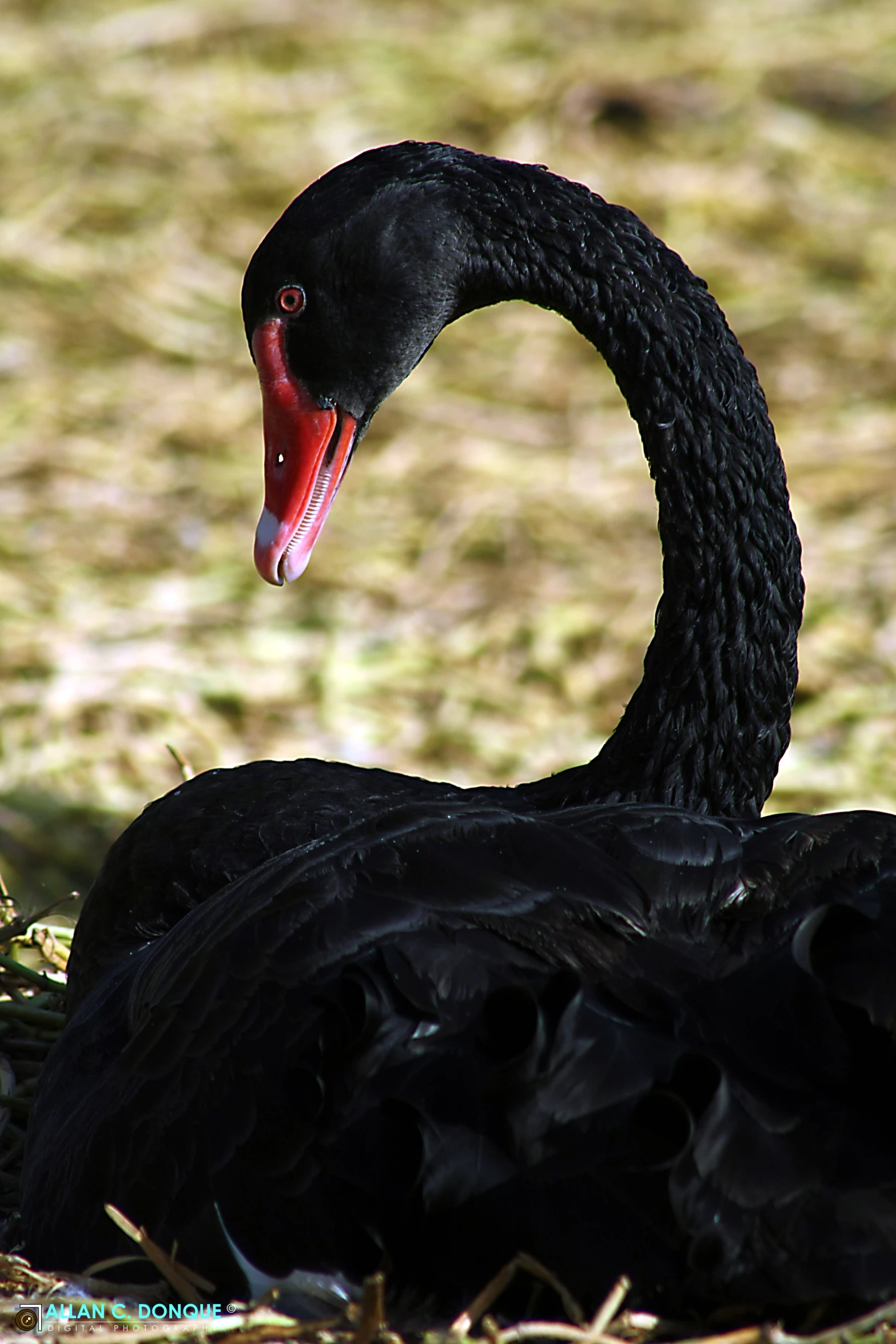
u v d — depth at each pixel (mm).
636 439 12242
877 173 15258
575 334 13578
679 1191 3639
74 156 14703
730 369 5621
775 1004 3947
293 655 10172
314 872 4258
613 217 5629
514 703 9812
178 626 10352
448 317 5730
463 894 4074
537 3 17250
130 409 12336
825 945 3938
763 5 17516
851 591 10586
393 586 10734
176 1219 4145
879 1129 3797
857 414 12430
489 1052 3816
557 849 4188
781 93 16219
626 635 10305
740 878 4203
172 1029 4277
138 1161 4246
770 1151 3711
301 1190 3922
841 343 13234
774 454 5676
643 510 11477
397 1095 3779
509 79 15789
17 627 10266
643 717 5660
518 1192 3744
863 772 9258
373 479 11695
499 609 10539
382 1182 3826
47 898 8383
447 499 11523
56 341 12969
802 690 9852
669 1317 3775
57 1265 4539
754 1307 3750
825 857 4219
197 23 16516
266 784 5480
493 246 5617
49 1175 4637
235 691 9812
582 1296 3756
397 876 4145
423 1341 3822
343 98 15578
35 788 9180
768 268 14133
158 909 5324
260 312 5711
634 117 15656
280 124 15281
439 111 15398
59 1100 4828
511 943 3992
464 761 9383
